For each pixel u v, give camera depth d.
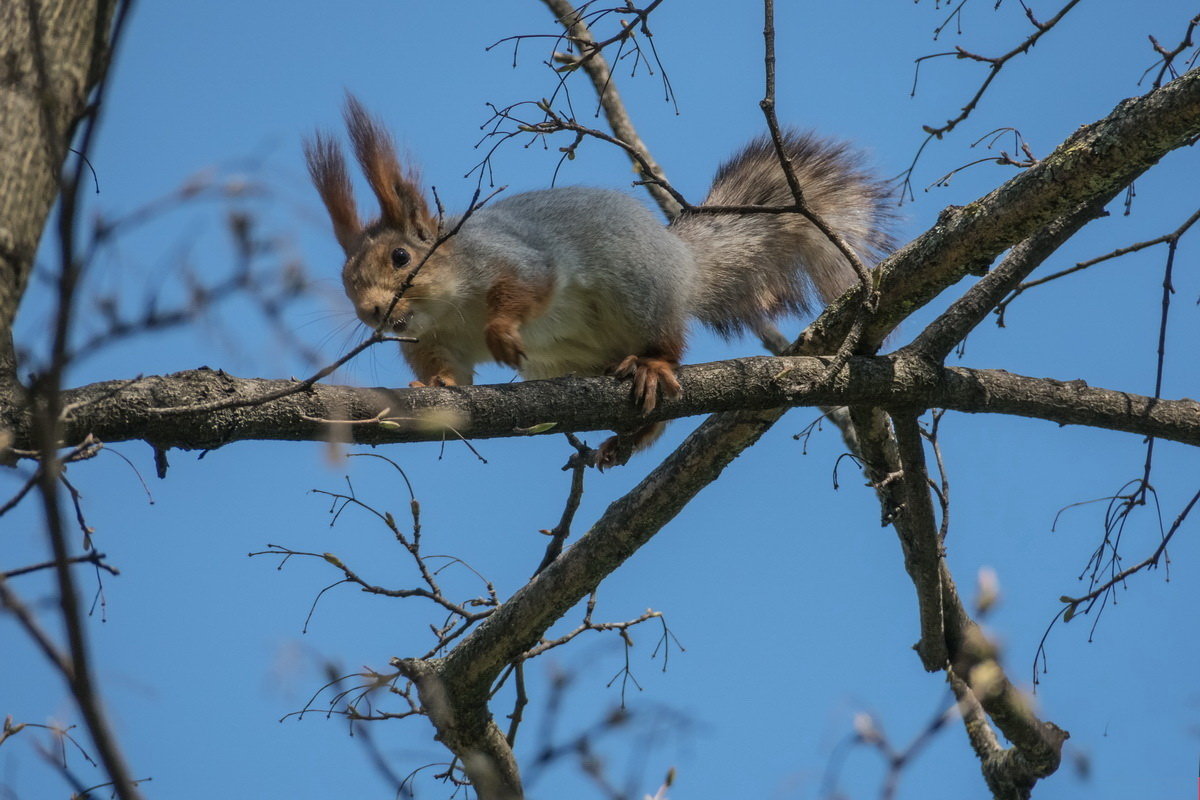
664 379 9.20
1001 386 10.53
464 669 10.66
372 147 11.19
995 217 9.19
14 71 5.47
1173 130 8.32
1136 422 10.66
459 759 10.65
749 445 10.27
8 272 5.32
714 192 12.82
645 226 11.27
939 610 11.45
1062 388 10.68
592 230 11.23
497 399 8.39
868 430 11.66
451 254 10.84
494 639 10.53
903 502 11.98
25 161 5.41
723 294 12.40
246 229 3.88
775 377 9.62
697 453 10.23
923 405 10.33
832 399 9.91
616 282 11.15
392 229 11.00
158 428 6.93
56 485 3.38
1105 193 9.16
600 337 11.54
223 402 6.67
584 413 8.89
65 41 5.54
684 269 11.53
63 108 5.48
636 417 9.16
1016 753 11.70
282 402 7.33
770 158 12.77
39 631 3.29
